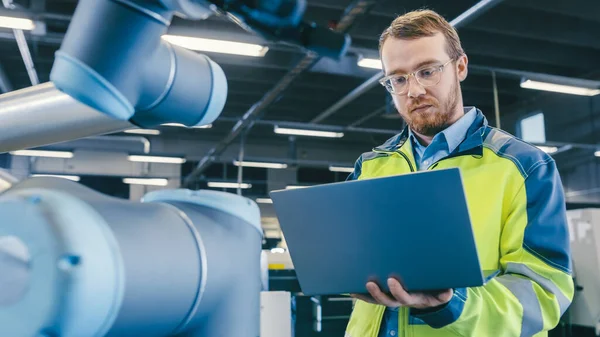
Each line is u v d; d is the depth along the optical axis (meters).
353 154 11.11
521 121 7.74
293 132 7.07
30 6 4.01
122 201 0.37
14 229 0.31
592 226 2.31
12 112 0.48
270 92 5.84
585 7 4.74
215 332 0.42
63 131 0.49
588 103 6.94
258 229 0.46
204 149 10.19
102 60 0.37
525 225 0.91
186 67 0.43
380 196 0.59
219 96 0.45
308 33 0.37
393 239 0.61
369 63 4.37
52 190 0.33
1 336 0.31
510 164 0.94
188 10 0.37
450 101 1.00
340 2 4.41
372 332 1.00
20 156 8.85
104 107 0.39
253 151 10.55
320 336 3.61
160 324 0.37
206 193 0.42
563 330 2.38
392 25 1.02
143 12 0.36
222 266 0.41
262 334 2.74
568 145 6.75
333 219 0.63
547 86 5.02
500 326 0.78
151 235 0.35
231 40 3.72
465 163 0.99
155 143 9.95
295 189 0.64
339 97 7.23
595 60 5.96
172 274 0.36
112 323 0.32
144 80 0.40
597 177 7.29
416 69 0.97
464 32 5.36
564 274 0.87
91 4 0.36
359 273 0.66
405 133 1.17
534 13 5.07
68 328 0.30
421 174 0.57
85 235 0.31
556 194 0.92
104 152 9.87
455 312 0.73
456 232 0.57
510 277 0.86
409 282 0.63
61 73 0.38
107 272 0.31
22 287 0.31
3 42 5.48
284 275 3.79
